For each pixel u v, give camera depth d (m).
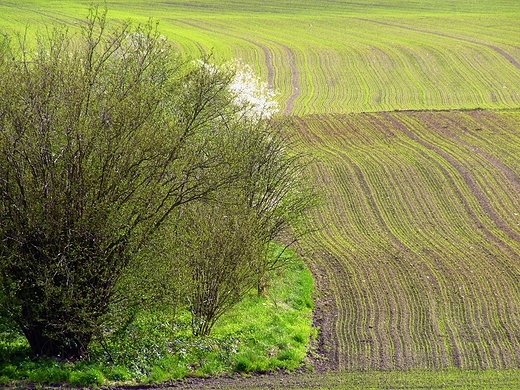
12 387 44.09
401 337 59.25
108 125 47.84
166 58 60.09
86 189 47.12
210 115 56.56
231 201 56.22
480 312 64.00
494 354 56.34
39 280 45.84
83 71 51.69
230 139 59.66
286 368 52.75
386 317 63.16
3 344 50.19
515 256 77.19
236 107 64.62
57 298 47.28
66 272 46.28
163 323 56.12
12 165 45.91
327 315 63.84
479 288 69.12
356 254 78.50
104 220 47.16
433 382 51.59
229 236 55.78
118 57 57.09
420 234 84.56
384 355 55.88
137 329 53.88
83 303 46.88
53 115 47.12
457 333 60.00
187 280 51.91
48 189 46.59
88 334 49.72
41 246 46.59
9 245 46.47
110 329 51.78
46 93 47.91
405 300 66.62
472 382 51.81
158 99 51.41
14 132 46.28
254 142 63.66
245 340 56.66
